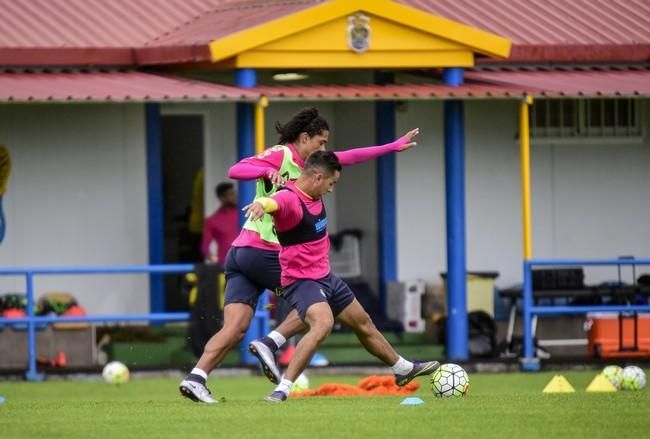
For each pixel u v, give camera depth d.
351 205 77.06
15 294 68.56
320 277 40.78
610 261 66.25
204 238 69.69
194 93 62.16
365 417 36.66
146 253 72.25
